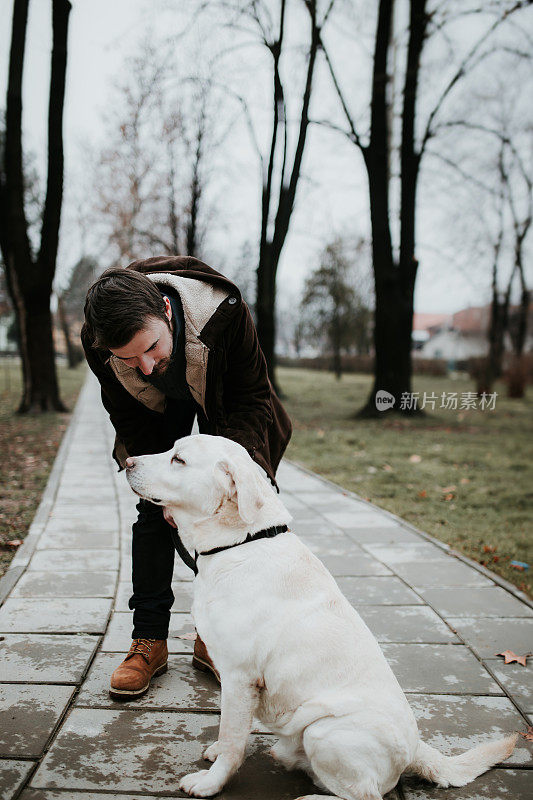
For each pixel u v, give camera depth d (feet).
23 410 42.86
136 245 83.97
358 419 43.70
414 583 12.48
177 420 8.37
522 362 68.44
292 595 6.37
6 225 39.58
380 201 42.91
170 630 10.09
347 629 6.31
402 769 5.92
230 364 8.04
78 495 19.29
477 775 6.44
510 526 17.46
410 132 42.70
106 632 9.70
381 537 15.66
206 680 8.52
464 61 42.01
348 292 119.96
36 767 6.52
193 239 74.90
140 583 8.41
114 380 7.94
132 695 7.83
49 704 7.67
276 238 50.01
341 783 5.73
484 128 45.27
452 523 17.62
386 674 6.24
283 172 49.52
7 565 12.92
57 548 13.83
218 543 6.62
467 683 8.64
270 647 6.11
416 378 73.97
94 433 34.22
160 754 6.85
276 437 8.73
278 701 6.11
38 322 42.37
